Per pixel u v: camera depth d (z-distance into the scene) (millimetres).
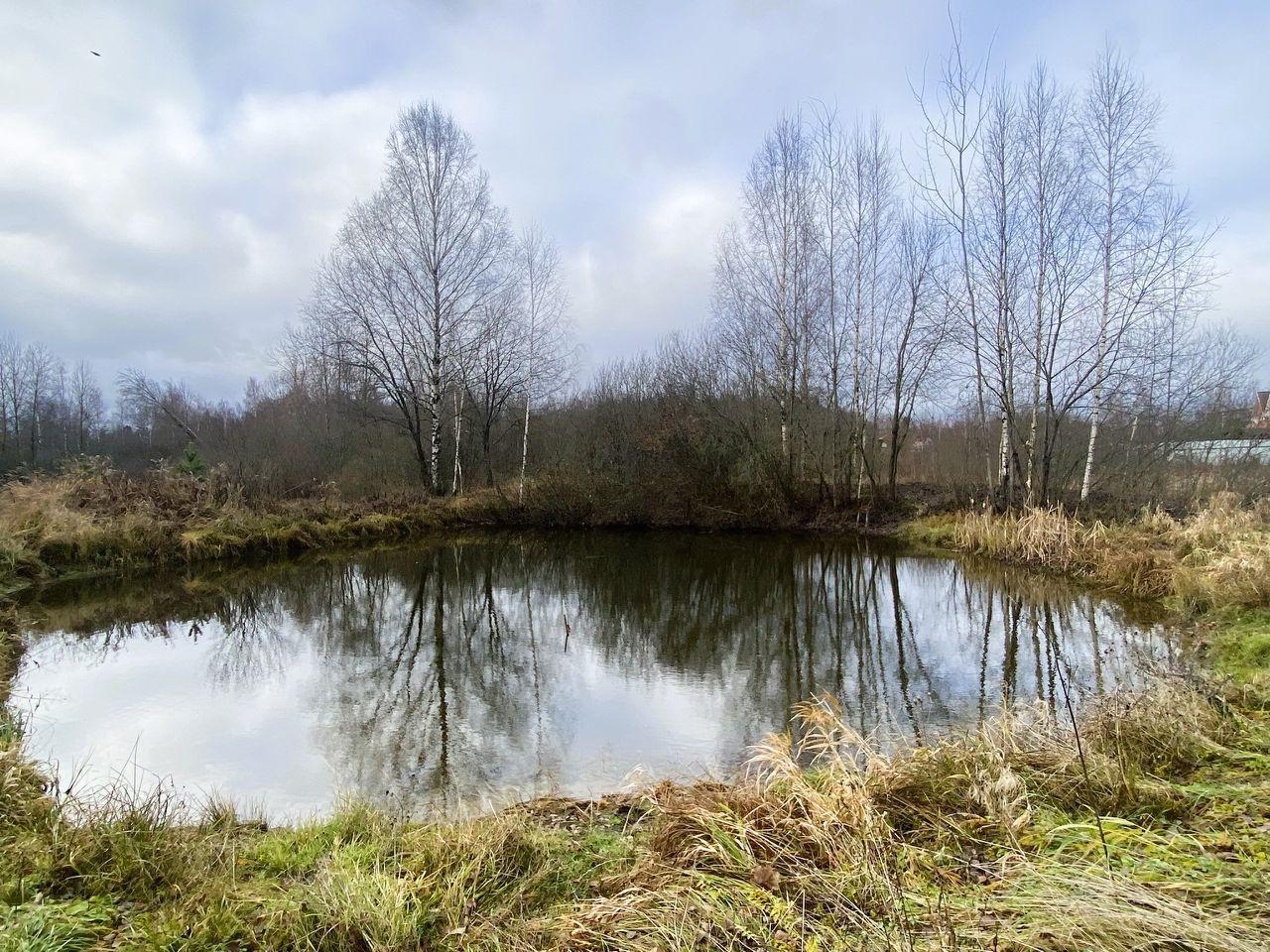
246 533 16969
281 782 5945
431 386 25375
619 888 3598
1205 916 2592
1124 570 11945
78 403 49469
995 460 24016
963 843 3689
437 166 23812
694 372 25500
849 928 2877
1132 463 19547
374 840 4223
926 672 8836
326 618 12328
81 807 4332
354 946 3154
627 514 23438
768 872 3344
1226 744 4605
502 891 3619
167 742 6809
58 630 10977
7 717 6953
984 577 14344
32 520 13883
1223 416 19609
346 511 20688
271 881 3770
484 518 23594
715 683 8609
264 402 33438
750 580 15461
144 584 13984
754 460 22812
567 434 27250
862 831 3422
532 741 6836
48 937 3014
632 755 6438
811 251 22891
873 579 15039
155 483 17703
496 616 12602
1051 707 6230
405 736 7023
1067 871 3006
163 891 3596
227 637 10953
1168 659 7469
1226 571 9688
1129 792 3879
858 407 22281
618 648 10445
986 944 2625
